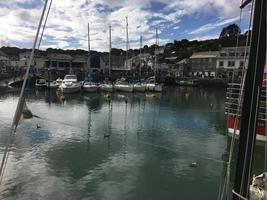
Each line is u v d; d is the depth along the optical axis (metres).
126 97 45.53
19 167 13.36
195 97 48.88
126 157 15.12
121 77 67.50
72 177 12.45
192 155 15.55
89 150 16.23
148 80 60.41
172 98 46.03
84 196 10.76
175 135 20.27
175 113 30.34
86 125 23.08
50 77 66.06
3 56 103.12
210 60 88.62
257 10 3.58
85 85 50.00
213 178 12.38
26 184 11.60
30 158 14.66
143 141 18.48
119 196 10.82
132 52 103.56
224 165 13.80
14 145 16.77
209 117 27.94
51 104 36.03
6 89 53.78
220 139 19.12
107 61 103.69
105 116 27.72
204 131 21.59
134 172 13.09
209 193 11.03
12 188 11.20
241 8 4.04
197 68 92.38
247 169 3.88
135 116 28.02
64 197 10.66
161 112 30.92
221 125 23.89
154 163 14.25
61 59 96.94
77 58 102.19
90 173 12.90
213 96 51.41
